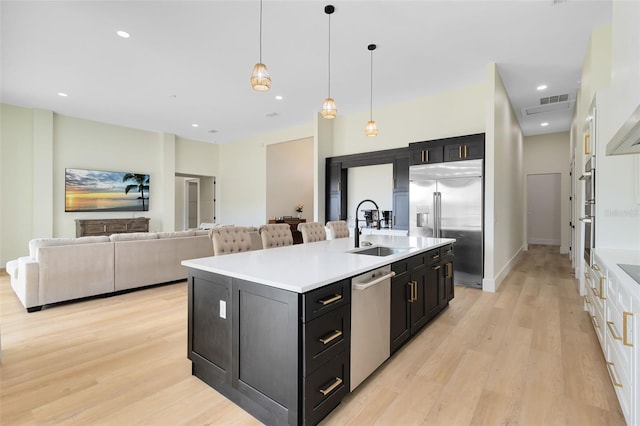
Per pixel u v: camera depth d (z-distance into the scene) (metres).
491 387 2.06
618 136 1.81
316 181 6.40
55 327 3.06
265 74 2.57
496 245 4.50
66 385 2.08
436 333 2.92
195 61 4.03
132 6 2.91
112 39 3.48
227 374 1.95
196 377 2.18
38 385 2.08
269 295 1.69
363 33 3.40
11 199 5.77
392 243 3.27
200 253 4.98
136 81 4.67
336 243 3.36
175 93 5.18
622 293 1.78
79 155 6.62
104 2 2.85
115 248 4.06
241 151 8.75
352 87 4.93
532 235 9.23
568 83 4.79
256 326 1.77
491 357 2.46
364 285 1.95
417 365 2.34
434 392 2.01
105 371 2.26
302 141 9.11
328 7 2.94
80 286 3.77
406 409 1.84
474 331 2.96
